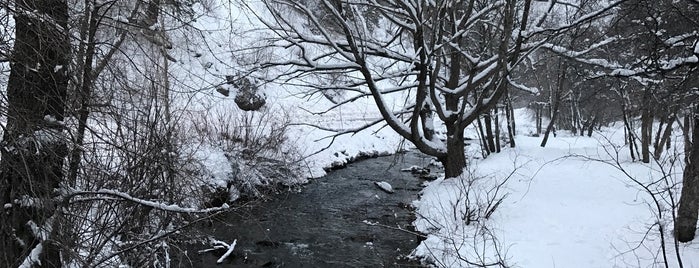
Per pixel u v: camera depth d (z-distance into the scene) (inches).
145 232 208.1
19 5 117.3
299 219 464.4
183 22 183.2
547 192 430.6
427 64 434.6
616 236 315.0
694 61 289.4
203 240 354.6
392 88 476.4
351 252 376.5
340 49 433.1
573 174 504.1
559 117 1561.3
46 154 129.6
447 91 494.3
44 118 130.8
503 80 454.3
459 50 465.7
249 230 417.4
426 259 339.3
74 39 131.7
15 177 130.0
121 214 192.5
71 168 154.3
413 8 418.0
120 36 162.9
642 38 397.7
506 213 379.9
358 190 597.9
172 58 224.4
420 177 683.4
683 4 354.3
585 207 379.6
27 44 117.4
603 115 1200.2
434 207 420.8
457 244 331.9
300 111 904.3
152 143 193.2
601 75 403.9
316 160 714.2
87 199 161.8
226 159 515.5
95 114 147.2
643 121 577.3
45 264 142.2
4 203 132.0
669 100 414.3
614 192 422.3
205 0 250.4
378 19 626.8
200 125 499.5
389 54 478.0
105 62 144.1
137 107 173.8
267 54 596.4
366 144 895.7
